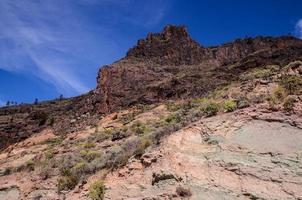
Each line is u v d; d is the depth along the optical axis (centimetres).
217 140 1884
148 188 1717
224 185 1569
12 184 2850
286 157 1634
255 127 1916
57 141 4106
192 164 1738
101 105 5000
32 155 3725
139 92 5016
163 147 1933
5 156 4300
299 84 2161
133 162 1983
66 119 5444
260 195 1466
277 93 2138
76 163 2661
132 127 3312
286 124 1862
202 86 4462
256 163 1638
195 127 2062
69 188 2280
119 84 5400
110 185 1919
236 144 1820
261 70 4009
